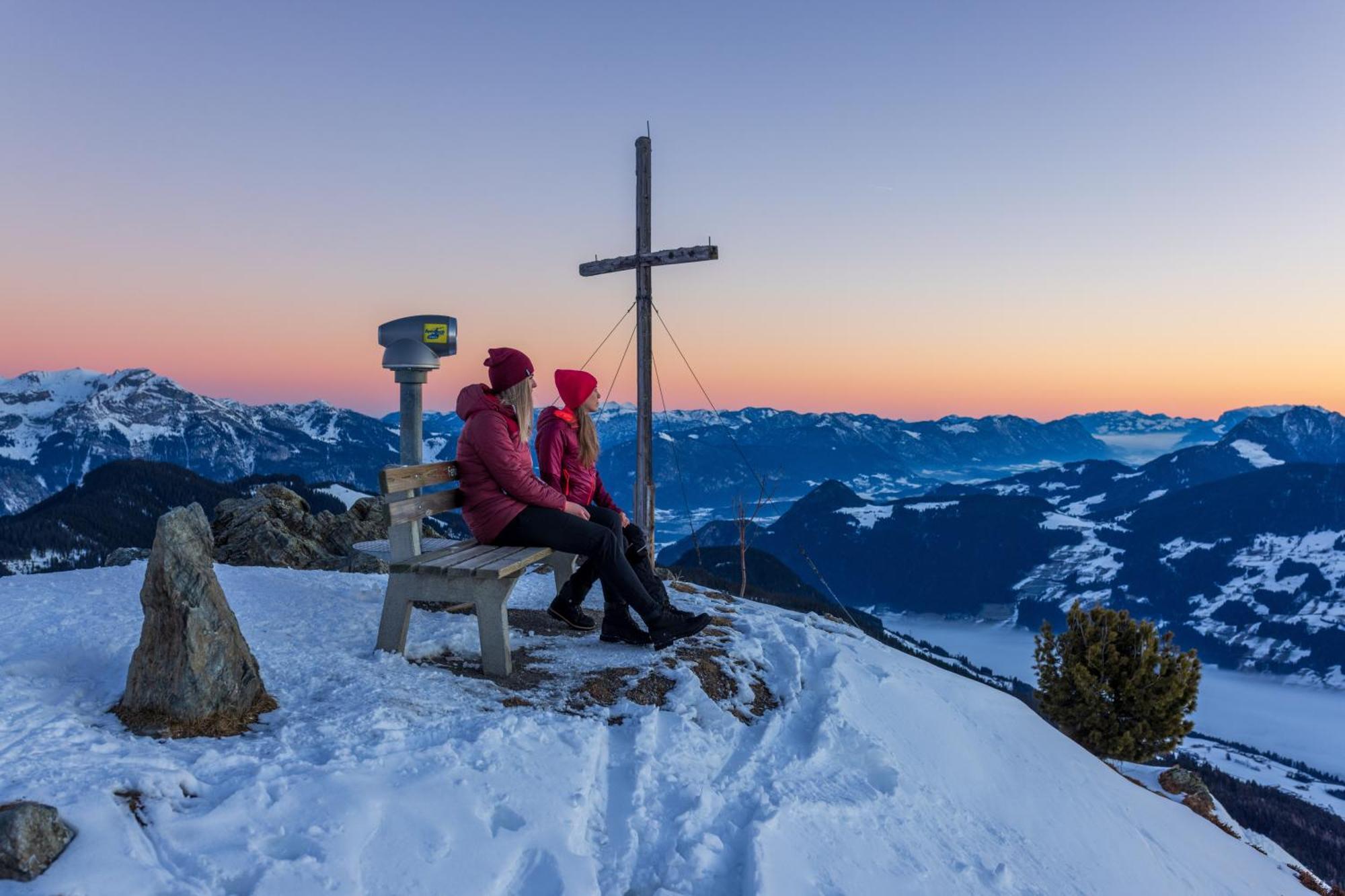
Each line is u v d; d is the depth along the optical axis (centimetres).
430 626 504
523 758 322
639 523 855
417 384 759
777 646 555
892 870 324
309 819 252
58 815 223
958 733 517
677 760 367
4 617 444
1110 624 916
